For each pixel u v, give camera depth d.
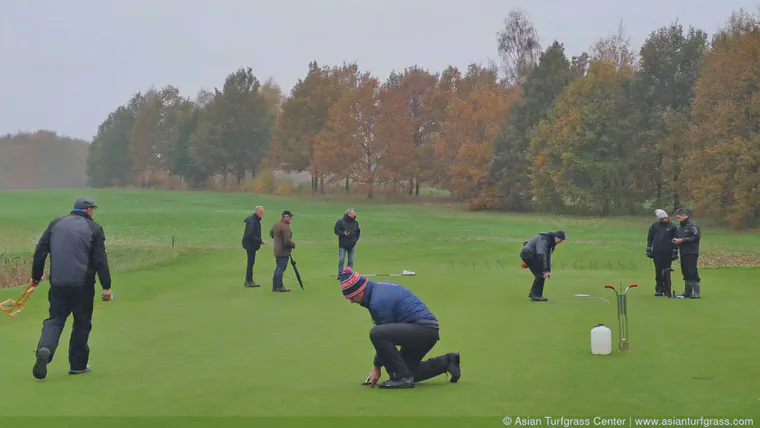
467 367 8.47
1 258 23.98
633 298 14.70
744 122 47.66
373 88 83.44
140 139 128.00
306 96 91.62
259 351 9.66
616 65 83.75
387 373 8.28
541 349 9.52
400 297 7.50
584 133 58.44
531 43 83.88
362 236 41.00
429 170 84.19
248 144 106.75
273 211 63.97
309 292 16.42
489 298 14.93
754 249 30.59
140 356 9.37
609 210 50.88
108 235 41.62
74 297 8.23
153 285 17.73
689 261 14.59
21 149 191.38
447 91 88.00
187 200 80.31
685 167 51.72
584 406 6.66
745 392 7.10
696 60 61.00
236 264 23.56
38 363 7.76
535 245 14.39
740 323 11.42
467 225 49.78
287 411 6.63
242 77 107.62
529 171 70.12
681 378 7.73
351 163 83.50
